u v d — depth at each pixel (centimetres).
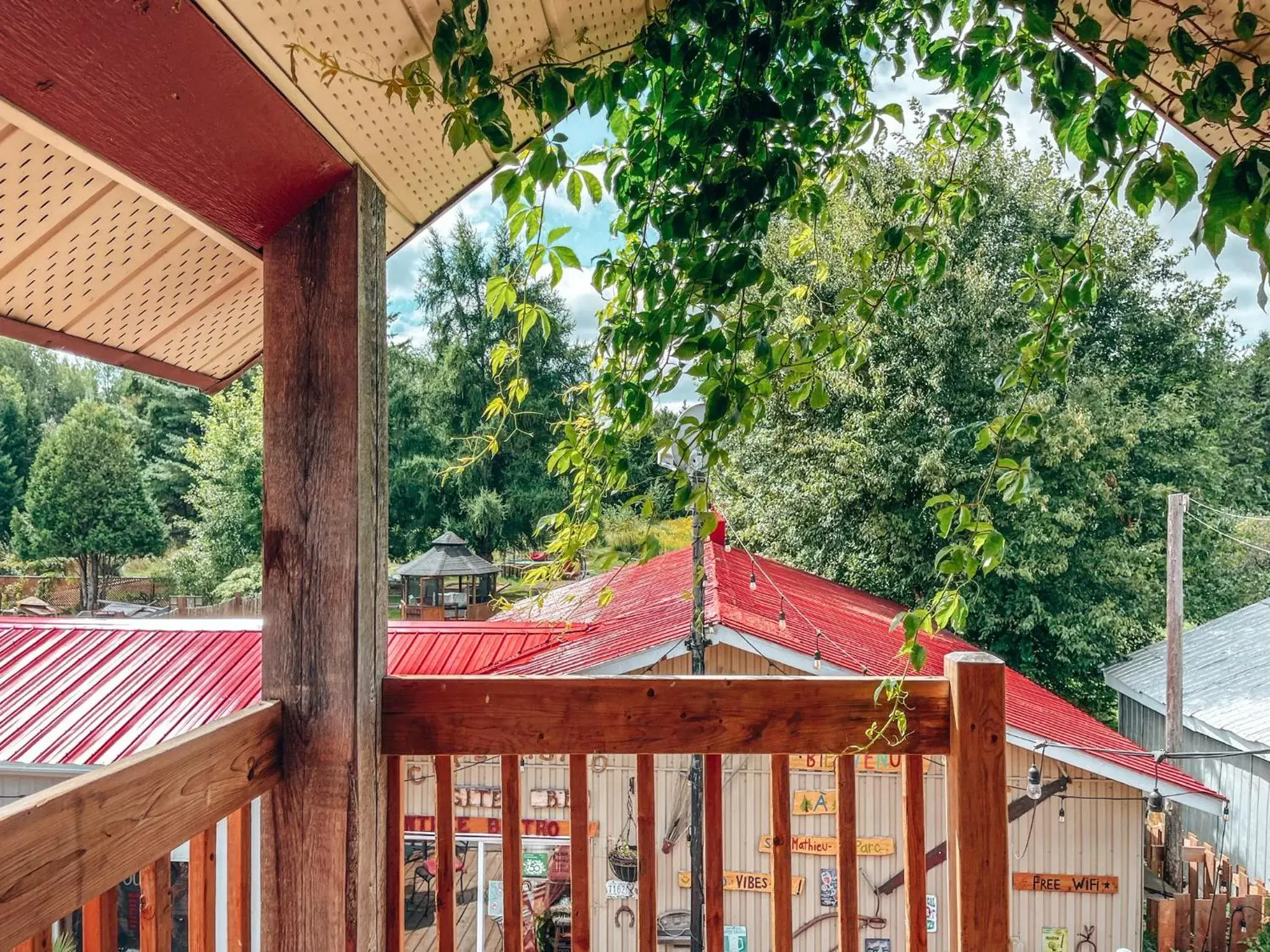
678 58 151
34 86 96
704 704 156
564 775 620
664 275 158
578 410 176
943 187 184
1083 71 130
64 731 528
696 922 413
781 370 169
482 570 1452
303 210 147
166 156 117
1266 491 1602
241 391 2262
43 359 3347
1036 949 621
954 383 1098
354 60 123
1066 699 1262
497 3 133
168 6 94
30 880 83
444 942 157
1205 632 1211
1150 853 930
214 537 2225
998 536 155
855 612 872
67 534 2245
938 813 607
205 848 126
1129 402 1272
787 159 154
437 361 2662
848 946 155
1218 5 136
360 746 145
